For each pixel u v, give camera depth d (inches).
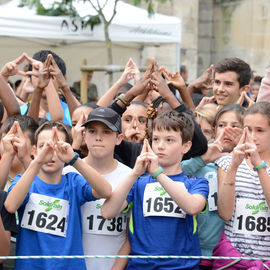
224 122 353.1
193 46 1343.5
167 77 397.1
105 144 304.2
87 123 304.3
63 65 484.1
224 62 441.1
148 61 792.9
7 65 382.3
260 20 1363.2
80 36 754.8
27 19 727.7
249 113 305.7
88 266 301.9
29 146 334.3
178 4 1315.2
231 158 317.4
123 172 313.6
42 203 290.7
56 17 741.3
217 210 315.6
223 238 307.0
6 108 385.7
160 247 292.2
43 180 297.4
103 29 770.8
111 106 362.3
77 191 298.4
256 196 301.1
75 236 291.6
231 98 439.8
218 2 1401.3
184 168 333.1
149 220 297.7
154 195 301.0
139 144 357.7
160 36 842.8
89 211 305.0
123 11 814.5
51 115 396.5
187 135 306.3
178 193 280.7
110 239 305.0
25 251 285.9
